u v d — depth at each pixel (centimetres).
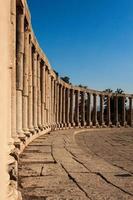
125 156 2380
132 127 8681
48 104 4778
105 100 9950
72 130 5872
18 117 2295
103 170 1583
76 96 7156
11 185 930
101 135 5347
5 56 409
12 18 1845
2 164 387
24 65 2625
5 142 406
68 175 1424
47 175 1406
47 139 3247
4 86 401
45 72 4541
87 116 7619
